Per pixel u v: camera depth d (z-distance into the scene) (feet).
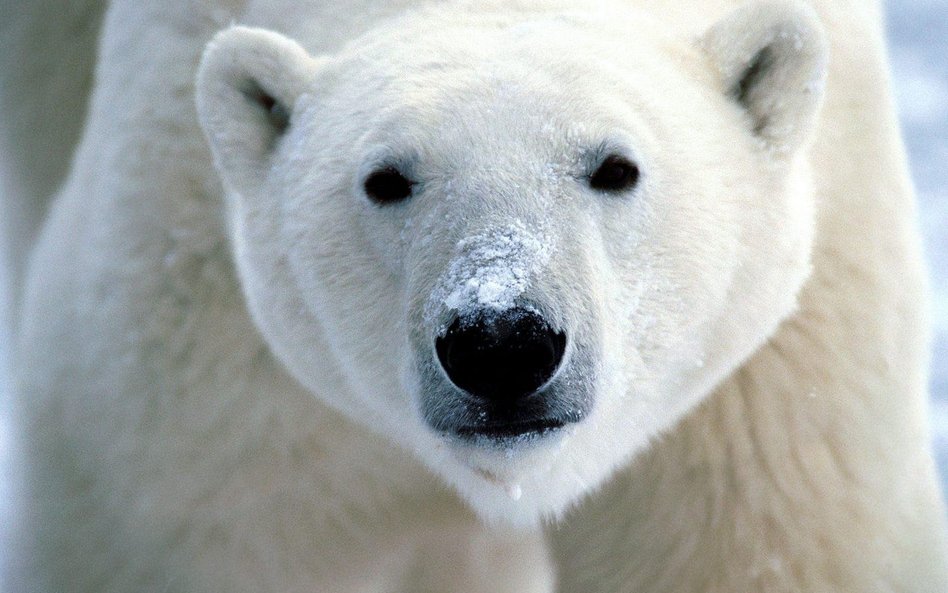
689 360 26.05
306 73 26.86
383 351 25.13
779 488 29.12
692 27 28.04
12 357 37.42
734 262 25.68
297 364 27.22
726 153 25.82
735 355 26.68
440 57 25.30
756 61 26.58
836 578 29.19
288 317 26.66
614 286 24.06
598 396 23.47
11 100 39.01
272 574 31.37
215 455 30.04
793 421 28.99
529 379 22.06
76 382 30.83
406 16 27.48
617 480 30.32
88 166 32.27
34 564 31.45
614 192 24.07
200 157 29.94
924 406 30.58
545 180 23.41
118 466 30.30
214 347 29.66
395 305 24.59
